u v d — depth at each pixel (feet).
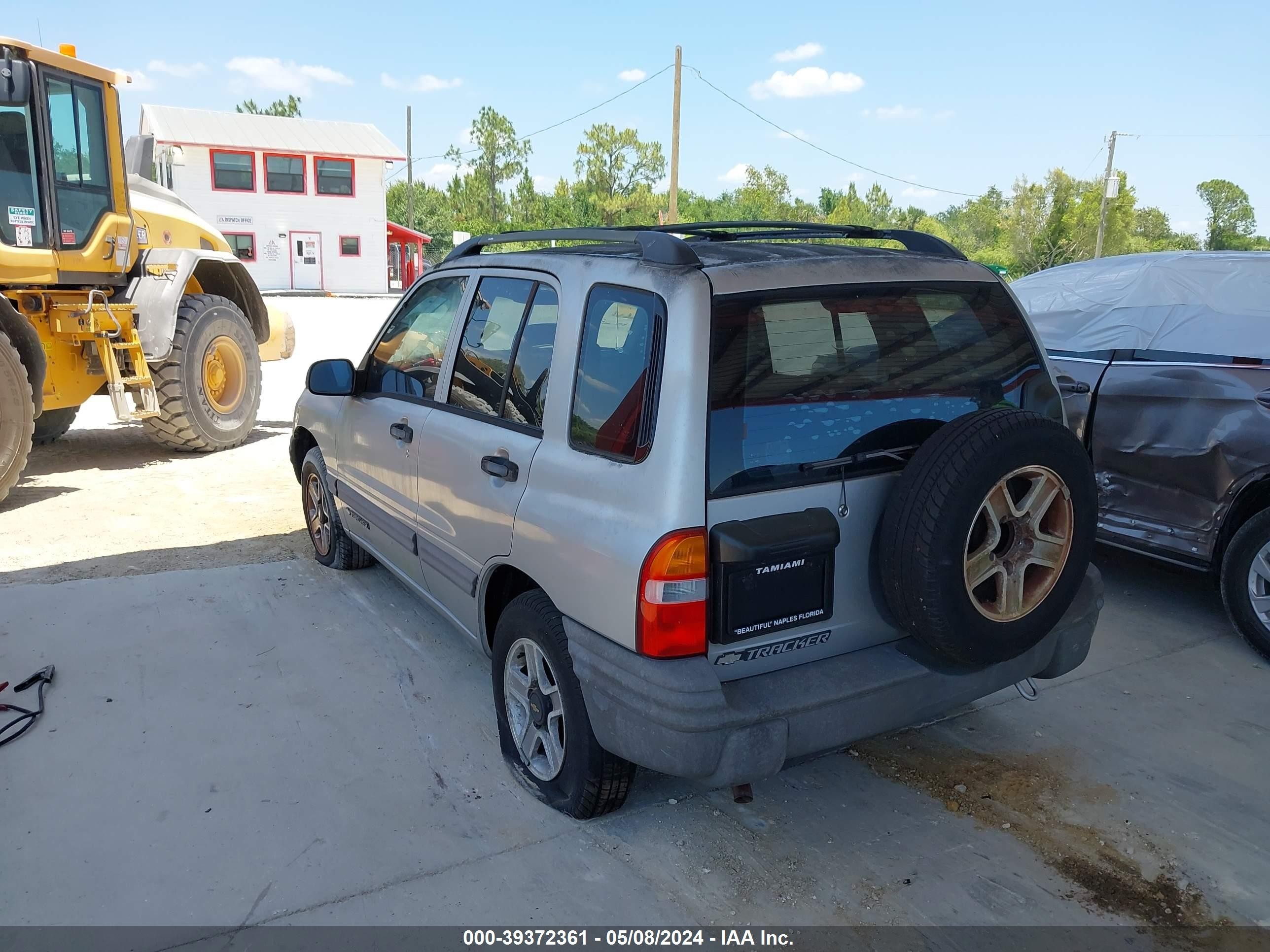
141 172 32.32
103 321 25.11
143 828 10.10
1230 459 14.48
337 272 131.44
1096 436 16.48
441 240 203.10
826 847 9.93
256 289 31.27
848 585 9.11
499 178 200.13
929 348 9.82
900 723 9.23
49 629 15.14
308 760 11.50
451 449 11.71
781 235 12.73
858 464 9.04
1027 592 9.23
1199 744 12.02
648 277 9.00
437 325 13.21
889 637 9.58
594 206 200.44
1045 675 10.42
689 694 8.20
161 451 28.89
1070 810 10.63
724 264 8.99
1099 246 158.92
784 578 8.64
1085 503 9.17
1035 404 10.54
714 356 8.46
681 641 8.36
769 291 8.91
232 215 123.85
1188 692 13.41
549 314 10.49
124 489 24.12
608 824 10.27
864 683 8.89
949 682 9.36
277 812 10.41
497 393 11.16
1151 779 11.23
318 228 129.08
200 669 13.85
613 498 8.81
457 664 14.16
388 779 11.10
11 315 21.20
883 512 8.91
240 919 8.75
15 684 13.33
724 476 8.39
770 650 8.80
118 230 25.36
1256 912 8.99
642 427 8.64
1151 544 15.84
